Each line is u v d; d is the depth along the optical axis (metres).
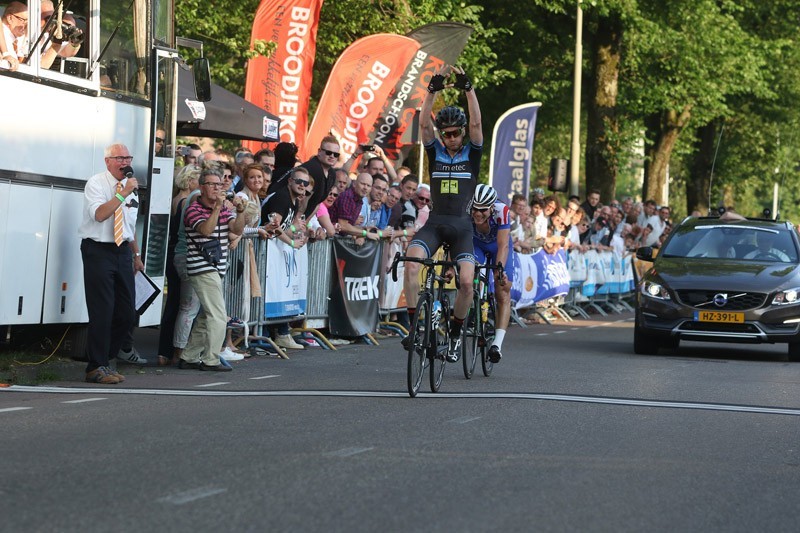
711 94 50.19
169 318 15.56
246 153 18.69
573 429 10.58
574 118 38.97
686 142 60.88
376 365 16.27
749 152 67.94
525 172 29.53
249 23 31.80
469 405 12.01
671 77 49.66
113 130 14.52
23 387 12.79
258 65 23.88
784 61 57.53
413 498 7.38
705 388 14.57
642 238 35.31
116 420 10.38
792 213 106.50
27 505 6.89
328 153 18.38
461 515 6.97
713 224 21.44
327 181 18.62
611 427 10.81
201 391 12.81
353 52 25.09
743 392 14.27
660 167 56.94
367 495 7.41
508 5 44.66
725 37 49.84
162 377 14.25
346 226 19.55
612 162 44.56
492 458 8.91
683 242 21.11
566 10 43.53
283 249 17.92
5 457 8.41
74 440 9.22
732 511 7.47
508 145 29.56
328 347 18.78
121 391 12.67
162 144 15.40
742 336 18.91
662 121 56.28
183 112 19.73
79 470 7.98
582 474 8.42
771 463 9.28
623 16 42.06
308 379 14.28
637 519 7.11
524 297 26.11
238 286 16.73
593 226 32.66
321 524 6.61
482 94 47.91
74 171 13.91
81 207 14.09
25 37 13.03
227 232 15.19
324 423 10.42
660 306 19.25
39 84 13.27
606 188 44.56
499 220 14.41
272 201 17.66
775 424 11.53
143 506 6.92
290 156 18.19
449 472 8.28
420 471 8.27
